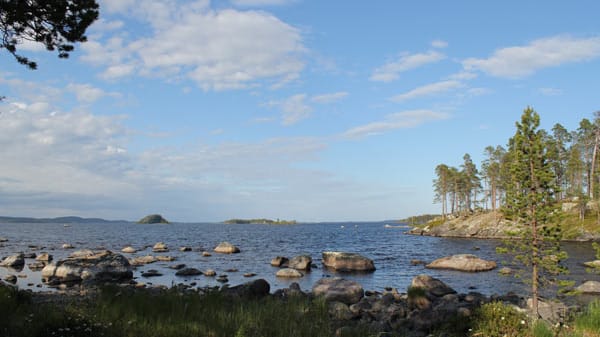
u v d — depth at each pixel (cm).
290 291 2042
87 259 2806
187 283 2705
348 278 3128
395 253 5297
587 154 8106
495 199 9700
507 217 1532
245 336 948
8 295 1184
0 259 4047
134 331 910
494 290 2544
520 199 1459
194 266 3725
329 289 2070
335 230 16038
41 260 3828
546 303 1747
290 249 5947
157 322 994
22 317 964
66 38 1224
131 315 1041
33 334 836
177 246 6381
